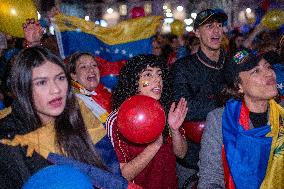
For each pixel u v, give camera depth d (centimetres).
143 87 249
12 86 167
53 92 164
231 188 209
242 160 208
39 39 347
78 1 2628
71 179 134
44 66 164
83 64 338
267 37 651
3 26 360
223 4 2064
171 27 984
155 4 2625
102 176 176
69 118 180
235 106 218
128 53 442
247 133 210
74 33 420
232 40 722
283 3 1116
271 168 210
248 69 211
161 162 235
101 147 192
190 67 327
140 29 447
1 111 176
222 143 216
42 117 173
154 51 697
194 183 263
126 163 224
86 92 332
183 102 248
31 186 132
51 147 170
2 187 157
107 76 433
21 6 354
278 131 212
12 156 160
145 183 232
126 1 2738
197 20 333
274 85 210
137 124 192
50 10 421
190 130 288
